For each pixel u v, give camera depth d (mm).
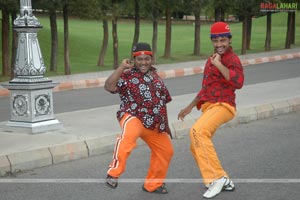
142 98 5062
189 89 14078
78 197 5387
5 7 16375
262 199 5246
